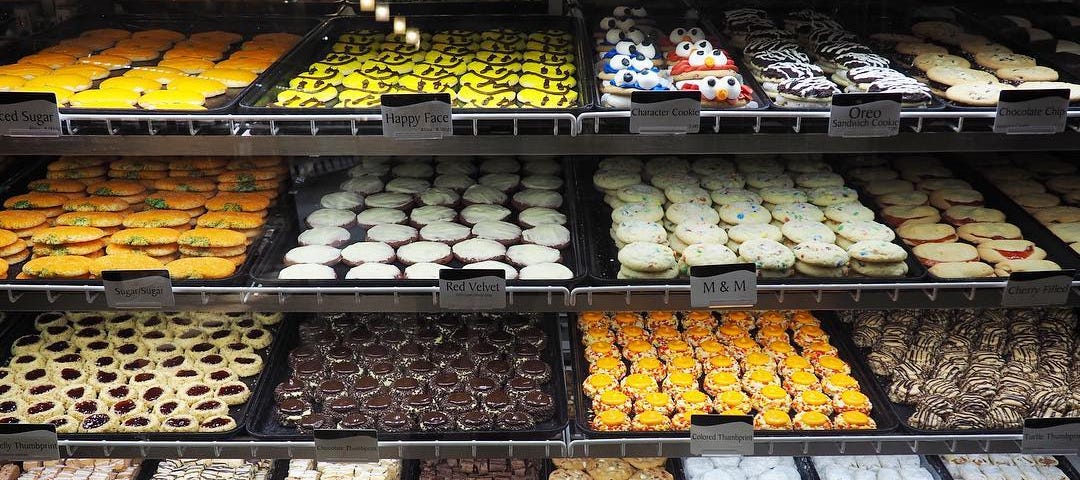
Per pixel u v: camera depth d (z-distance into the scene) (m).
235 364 2.62
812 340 2.68
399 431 2.37
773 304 2.26
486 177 2.96
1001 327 2.69
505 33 3.07
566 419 2.41
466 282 2.19
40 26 2.95
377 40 2.99
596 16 3.14
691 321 2.76
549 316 2.87
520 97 2.45
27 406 2.45
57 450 2.29
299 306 2.28
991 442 2.30
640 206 2.63
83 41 2.81
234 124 2.19
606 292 2.24
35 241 2.42
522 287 2.22
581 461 2.55
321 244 2.51
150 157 2.86
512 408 2.43
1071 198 2.73
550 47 2.93
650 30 3.04
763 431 2.33
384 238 2.57
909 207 2.67
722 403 2.40
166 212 2.55
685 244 2.48
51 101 2.00
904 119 2.19
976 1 3.02
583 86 2.46
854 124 2.06
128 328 2.79
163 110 2.25
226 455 2.35
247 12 3.11
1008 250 2.41
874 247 2.33
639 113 2.04
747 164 2.95
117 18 3.08
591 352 2.61
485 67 2.71
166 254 2.44
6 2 2.77
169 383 2.57
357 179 2.96
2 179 2.76
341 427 2.38
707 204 2.66
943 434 2.31
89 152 2.17
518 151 2.17
